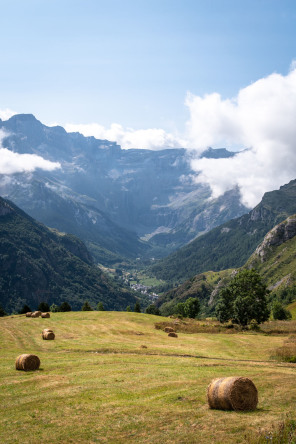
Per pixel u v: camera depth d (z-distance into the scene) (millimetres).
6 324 65938
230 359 36688
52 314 81688
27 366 29578
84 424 16656
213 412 16719
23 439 15430
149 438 14414
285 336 58688
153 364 31688
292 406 17078
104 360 33781
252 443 12695
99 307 138375
